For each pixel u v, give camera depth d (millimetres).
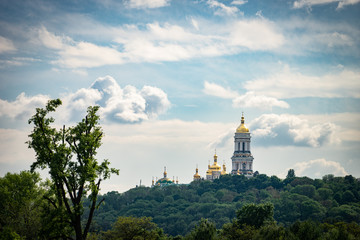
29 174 139750
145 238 170875
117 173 125250
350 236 157875
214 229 169750
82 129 124188
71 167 121938
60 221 120938
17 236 121125
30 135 122750
